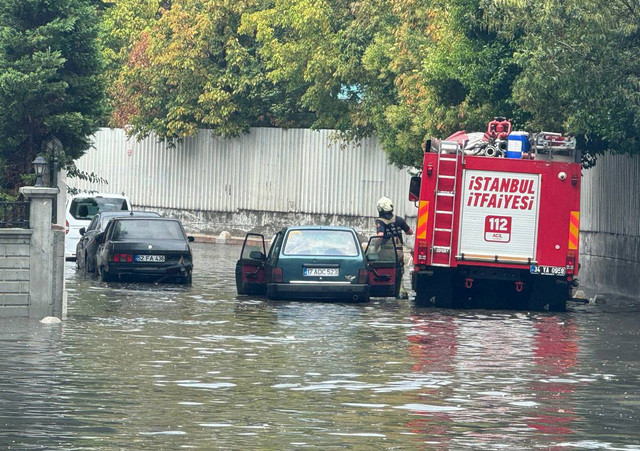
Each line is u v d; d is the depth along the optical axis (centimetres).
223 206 14300
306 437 2741
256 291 6581
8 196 8462
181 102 14075
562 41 6544
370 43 12131
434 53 8912
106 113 9206
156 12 15925
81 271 8456
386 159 13050
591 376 3788
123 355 4059
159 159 14762
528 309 6306
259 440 2697
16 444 2605
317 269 6197
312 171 13650
